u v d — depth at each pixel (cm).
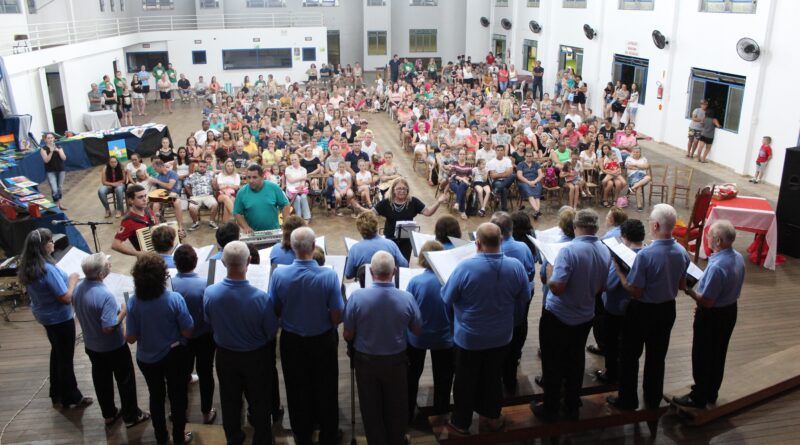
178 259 468
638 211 1136
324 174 1142
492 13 2955
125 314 470
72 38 2164
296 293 417
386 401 420
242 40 2767
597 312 584
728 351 630
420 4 3083
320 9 3048
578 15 2164
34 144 1381
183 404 455
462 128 1442
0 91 1358
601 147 1209
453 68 2745
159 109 2327
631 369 479
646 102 1812
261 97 2550
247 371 420
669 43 1672
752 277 836
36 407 535
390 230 686
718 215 870
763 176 1348
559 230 557
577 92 2047
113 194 1105
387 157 1141
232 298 407
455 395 445
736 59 1422
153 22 2906
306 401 441
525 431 462
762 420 513
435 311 461
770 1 1300
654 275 453
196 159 1152
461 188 1102
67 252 538
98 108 1942
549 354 459
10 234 829
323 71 2752
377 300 405
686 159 1556
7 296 762
